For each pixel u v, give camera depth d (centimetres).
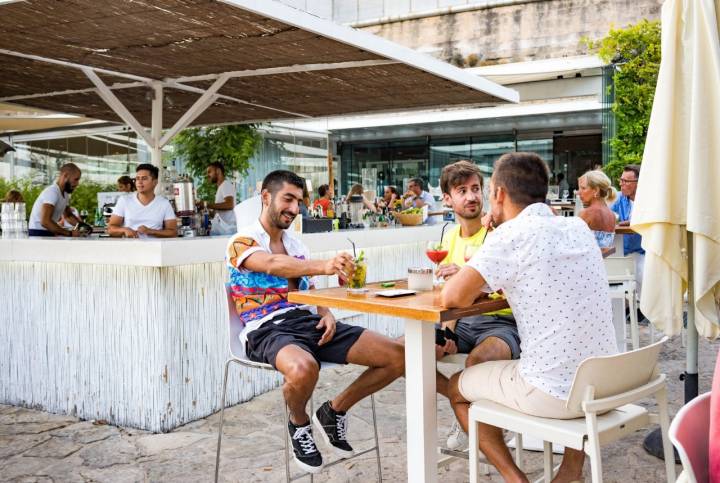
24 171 1341
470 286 217
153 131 631
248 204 372
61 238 426
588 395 200
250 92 651
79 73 570
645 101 836
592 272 220
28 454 355
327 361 288
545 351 216
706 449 138
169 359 388
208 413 416
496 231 226
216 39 445
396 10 1123
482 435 237
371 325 581
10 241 432
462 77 578
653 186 293
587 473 316
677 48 294
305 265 274
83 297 409
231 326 298
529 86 933
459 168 322
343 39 439
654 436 340
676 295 298
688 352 327
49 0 358
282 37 438
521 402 220
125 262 382
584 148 1421
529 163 238
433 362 240
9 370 446
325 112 768
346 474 321
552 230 219
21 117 886
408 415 242
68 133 1291
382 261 576
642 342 588
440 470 324
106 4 365
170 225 529
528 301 218
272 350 272
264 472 325
